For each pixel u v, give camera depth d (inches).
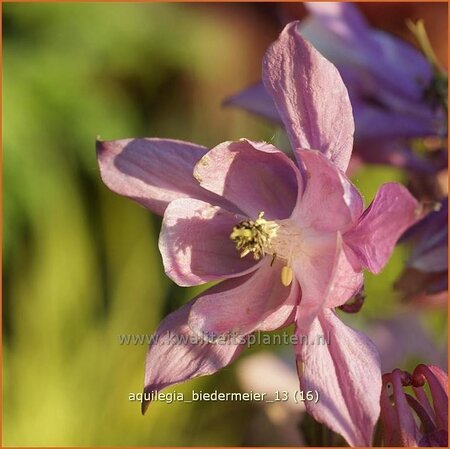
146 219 17.6
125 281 16.9
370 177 15.2
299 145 8.4
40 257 17.0
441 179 10.8
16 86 18.3
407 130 10.8
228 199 8.6
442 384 8.4
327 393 8.1
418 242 9.7
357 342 8.2
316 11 10.9
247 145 8.3
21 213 17.7
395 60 11.0
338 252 8.0
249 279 8.5
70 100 18.7
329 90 8.4
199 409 15.5
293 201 8.6
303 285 8.3
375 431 8.5
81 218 17.8
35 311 16.3
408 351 12.1
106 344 16.2
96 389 15.9
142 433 15.6
